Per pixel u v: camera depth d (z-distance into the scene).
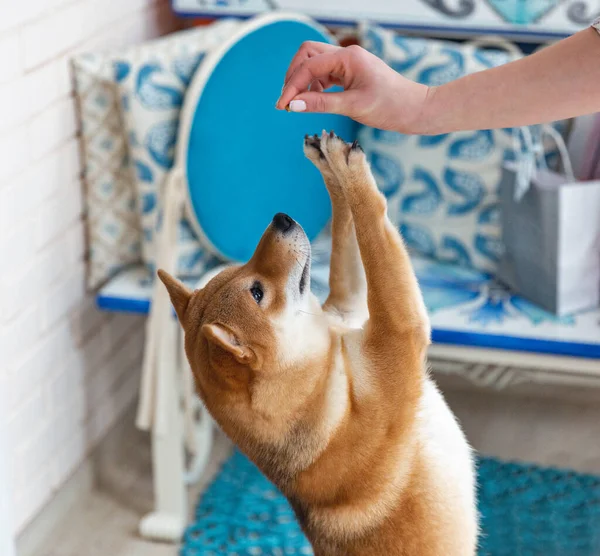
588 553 2.18
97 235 2.29
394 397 1.14
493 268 2.32
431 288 2.27
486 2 2.44
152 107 2.15
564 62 1.05
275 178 2.28
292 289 1.18
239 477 2.48
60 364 2.24
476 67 2.25
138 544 2.24
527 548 2.20
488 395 2.81
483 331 2.06
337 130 2.36
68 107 2.17
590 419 2.73
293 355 1.17
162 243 2.11
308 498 1.21
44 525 2.22
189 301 1.24
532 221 2.10
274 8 2.57
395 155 2.35
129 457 2.58
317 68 1.08
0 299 1.95
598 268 2.12
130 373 2.66
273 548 2.21
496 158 2.25
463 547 1.22
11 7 1.89
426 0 2.48
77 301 2.30
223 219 2.22
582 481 2.46
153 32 2.64
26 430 2.10
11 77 1.92
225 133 2.17
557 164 2.28
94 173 2.24
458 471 1.20
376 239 1.11
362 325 1.25
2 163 1.91
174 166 2.17
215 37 2.29
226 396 1.19
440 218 2.35
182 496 2.24
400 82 1.09
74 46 2.17
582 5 2.40
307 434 1.18
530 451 2.59
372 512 1.18
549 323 2.09
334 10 2.54
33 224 2.06
